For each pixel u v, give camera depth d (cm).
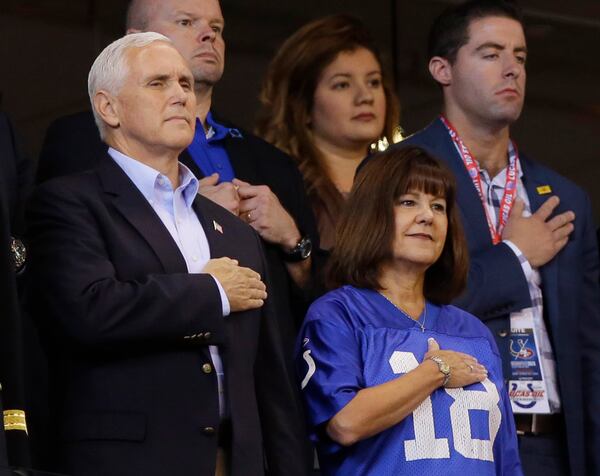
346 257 1886
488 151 2233
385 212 1878
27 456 1656
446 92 2261
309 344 1834
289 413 1788
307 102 2411
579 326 2184
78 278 1662
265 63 2684
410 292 1889
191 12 2125
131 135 1773
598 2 2838
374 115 2411
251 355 1741
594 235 2238
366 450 1783
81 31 2569
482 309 2105
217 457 1694
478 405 1816
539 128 2791
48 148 2030
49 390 1712
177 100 1777
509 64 2222
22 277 1812
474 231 2156
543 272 2159
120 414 1650
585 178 2792
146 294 1655
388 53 2773
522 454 2097
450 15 2270
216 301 1686
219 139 2136
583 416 2155
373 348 1823
